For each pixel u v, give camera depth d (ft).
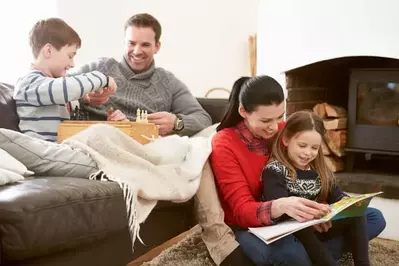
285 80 8.36
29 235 3.10
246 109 4.66
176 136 5.37
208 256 5.45
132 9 10.19
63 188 3.48
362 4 7.56
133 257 4.47
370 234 5.06
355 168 8.41
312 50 8.06
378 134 7.82
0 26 8.66
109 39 9.99
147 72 7.05
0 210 3.02
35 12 8.98
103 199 3.70
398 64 8.18
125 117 5.90
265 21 8.52
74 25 9.44
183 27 10.54
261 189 4.85
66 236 3.38
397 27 7.32
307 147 4.60
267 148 4.96
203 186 4.87
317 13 7.96
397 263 5.57
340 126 8.16
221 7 10.46
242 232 4.72
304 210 4.12
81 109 6.25
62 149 4.16
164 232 5.07
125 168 4.35
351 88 7.96
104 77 5.41
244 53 10.50
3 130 4.08
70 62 5.57
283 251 4.29
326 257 4.24
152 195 4.25
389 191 7.11
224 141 4.88
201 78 10.67
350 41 7.71
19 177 3.63
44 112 5.11
